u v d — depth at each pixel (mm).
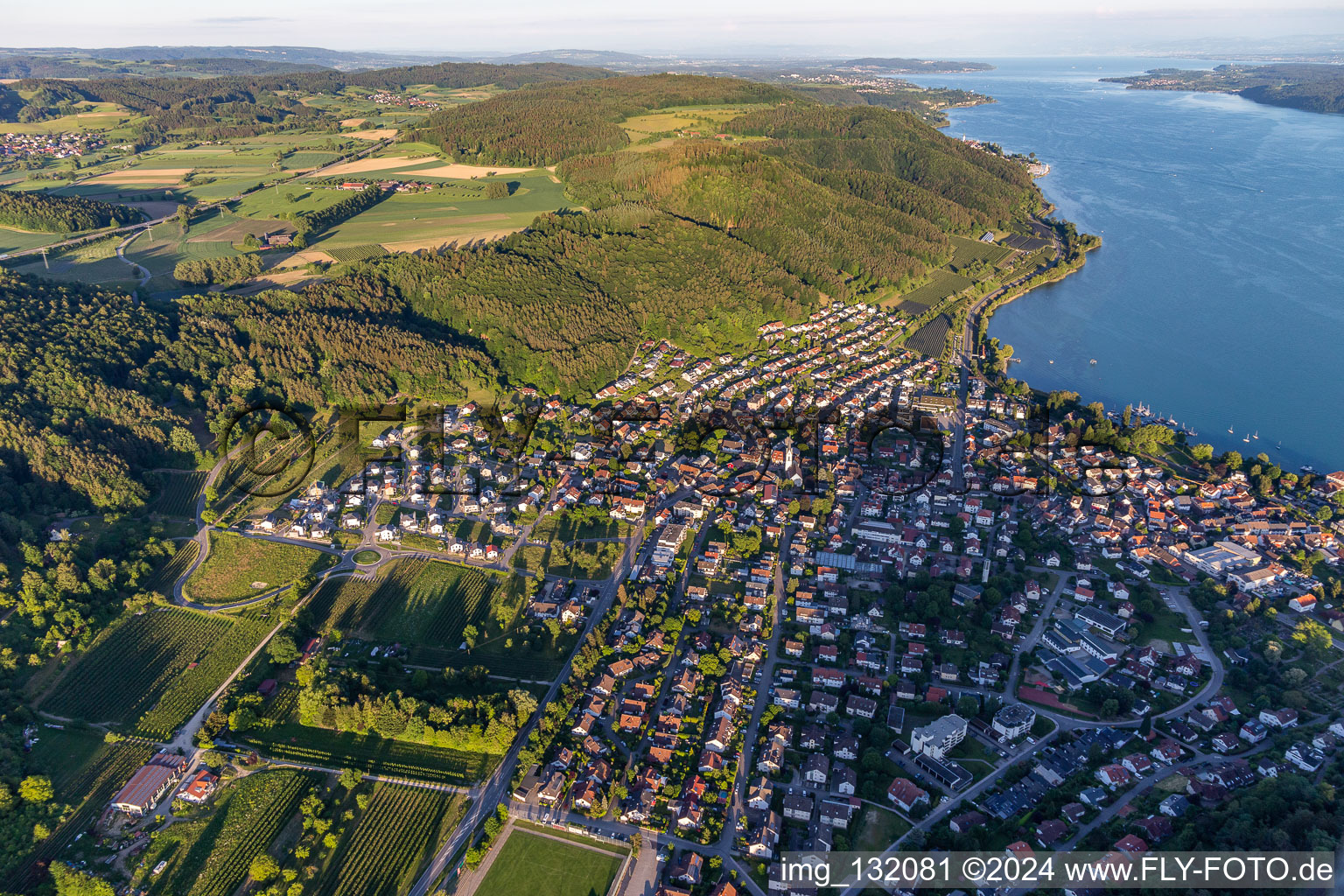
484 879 180000
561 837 190750
